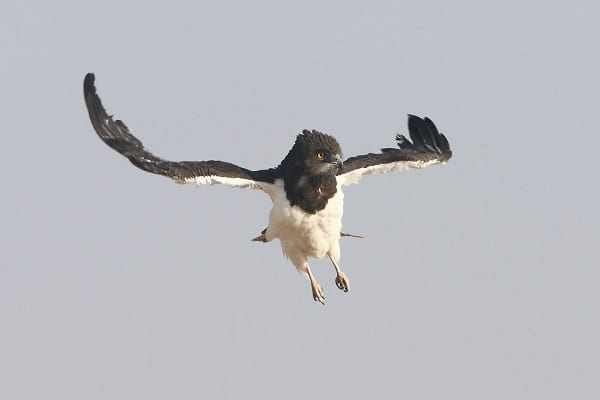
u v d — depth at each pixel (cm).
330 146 2336
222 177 2316
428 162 2483
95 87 2267
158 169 2267
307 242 2366
